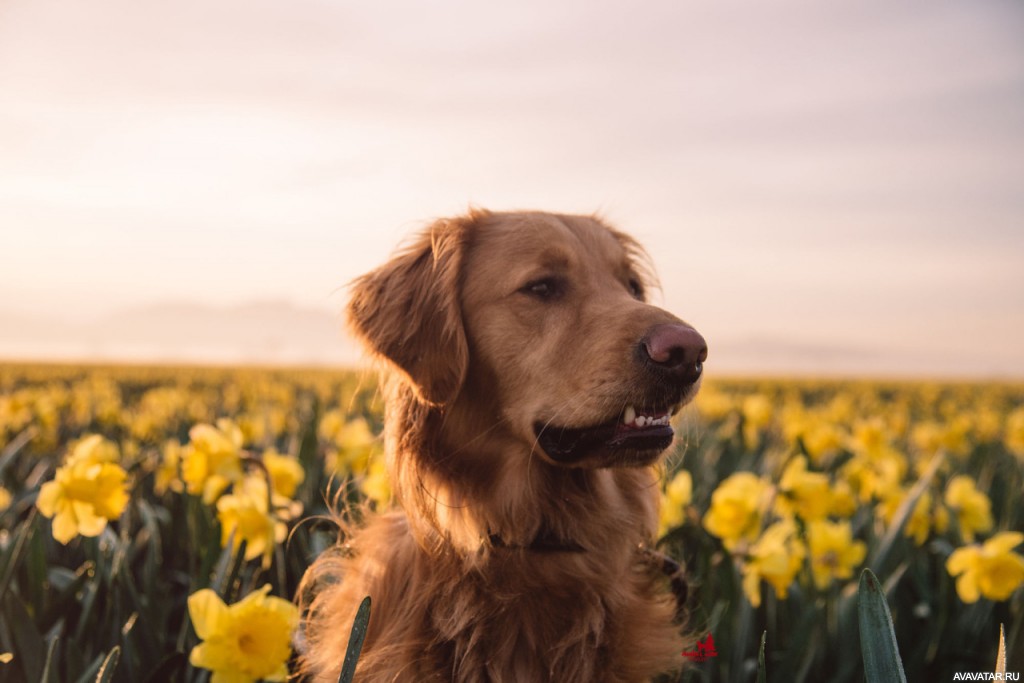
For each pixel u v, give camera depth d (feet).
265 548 3.02
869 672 2.11
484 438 2.74
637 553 2.86
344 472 4.00
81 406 7.54
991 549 3.12
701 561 3.27
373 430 5.18
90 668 2.59
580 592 2.65
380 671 2.54
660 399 2.59
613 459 2.61
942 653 3.21
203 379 20.62
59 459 5.26
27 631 2.61
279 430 6.47
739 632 3.14
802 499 3.42
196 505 3.47
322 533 3.33
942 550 3.43
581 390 2.62
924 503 3.67
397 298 2.85
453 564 2.62
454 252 2.83
